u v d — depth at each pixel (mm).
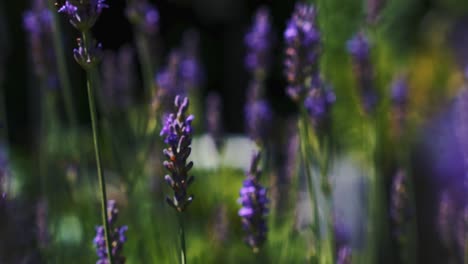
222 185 989
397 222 836
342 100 1405
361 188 1005
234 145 1710
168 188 897
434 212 1237
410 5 2176
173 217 874
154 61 945
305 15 771
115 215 706
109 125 890
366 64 895
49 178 938
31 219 780
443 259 1239
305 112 771
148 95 944
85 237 872
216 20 2836
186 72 1113
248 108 960
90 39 683
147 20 937
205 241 981
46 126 929
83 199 932
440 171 1197
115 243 706
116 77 1021
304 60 768
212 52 2877
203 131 1186
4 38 936
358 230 1029
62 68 849
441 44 2143
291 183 899
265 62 963
